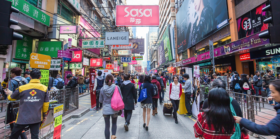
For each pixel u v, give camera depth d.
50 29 10.42
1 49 7.82
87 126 4.25
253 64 10.88
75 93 6.20
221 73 15.55
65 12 12.12
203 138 1.52
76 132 3.77
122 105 3.12
